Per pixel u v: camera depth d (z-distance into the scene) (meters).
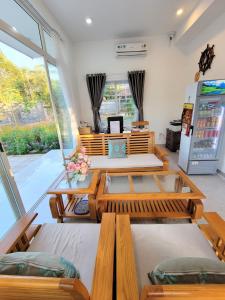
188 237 1.16
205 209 1.98
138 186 1.96
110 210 1.78
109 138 3.17
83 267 0.97
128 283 0.73
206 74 3.26
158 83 4.45
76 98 4.27
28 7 2.17
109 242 0.97
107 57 4.28
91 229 1.28
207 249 1.07
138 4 2.73
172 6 2.84
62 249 1.10
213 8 2.53
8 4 1.92
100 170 2.29
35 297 0.53
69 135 3.64
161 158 2.76
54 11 2.78
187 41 3.87
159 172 2.17
